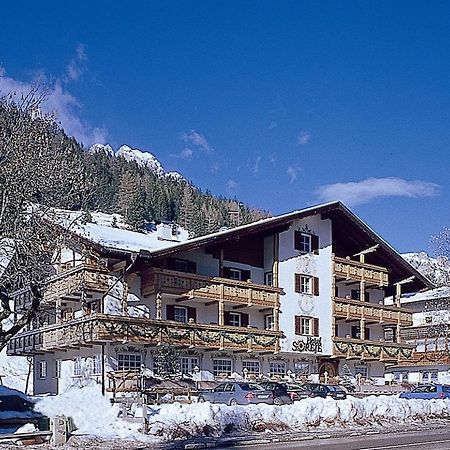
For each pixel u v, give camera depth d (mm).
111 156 137500
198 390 34969
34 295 19891
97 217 80812
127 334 35938
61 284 37375
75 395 33500
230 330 40812
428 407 33719
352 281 50094
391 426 29922
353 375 49625
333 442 22906
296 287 45969
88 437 23250
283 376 44906
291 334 44906
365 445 21656
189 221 124375
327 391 37531
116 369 36750
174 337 38000
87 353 38188
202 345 39281
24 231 21219
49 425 24859
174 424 25234
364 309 49656
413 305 65125
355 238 51031
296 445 21984
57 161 25641
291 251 46250
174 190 135875
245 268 44812
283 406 29016
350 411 30422
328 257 48438
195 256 42000
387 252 51906
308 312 46219
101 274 36625
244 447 21625
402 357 51312
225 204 146625
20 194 21781
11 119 26047
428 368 60344
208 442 22922
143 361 37906
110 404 29328
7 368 51281
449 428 29156
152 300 39656
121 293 38406
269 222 44000
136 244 40094
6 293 19266
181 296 39969
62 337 37500
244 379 41781
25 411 27047
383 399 33062
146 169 144750
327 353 46844
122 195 115250
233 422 26609
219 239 40938
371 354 49156
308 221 47625
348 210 48719
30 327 42219
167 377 36656
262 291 43625
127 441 22891
